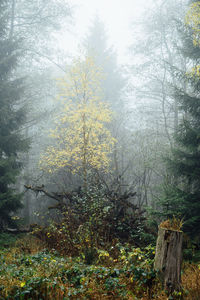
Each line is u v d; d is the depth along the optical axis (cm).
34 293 405
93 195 902
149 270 466
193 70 840
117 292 436
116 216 923
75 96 1323
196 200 908
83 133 1256
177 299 421
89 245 677
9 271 504
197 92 1047
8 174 1174
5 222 1216
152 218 992
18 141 1294
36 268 521
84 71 1279
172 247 436
